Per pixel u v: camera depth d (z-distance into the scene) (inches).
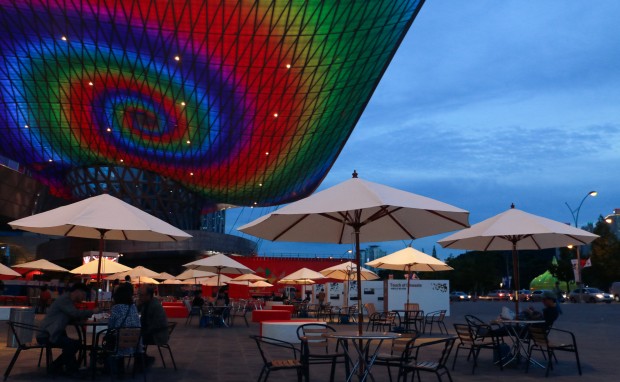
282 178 2827.3
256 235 370.0
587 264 1961.1
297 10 1738.4
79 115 2253.9
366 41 1939.0
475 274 4407.0
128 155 2536.9
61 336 391.9
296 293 2336.4
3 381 374.0
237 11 1732.3
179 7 1715.1
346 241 391.2
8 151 2532.0
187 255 2733.8
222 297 1130.0
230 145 2421.3
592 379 401.7
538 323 475.8
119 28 1809.8
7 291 1851.6
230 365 470.6
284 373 425.7
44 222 423.8
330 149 2684.5
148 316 434.0
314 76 2054.6
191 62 1948.8
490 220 489.4
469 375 419.2
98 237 533.6
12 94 2154.3
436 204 313.1
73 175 2689.5
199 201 2977.4
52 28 1822.1
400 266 907.4
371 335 319.6
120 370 391.2
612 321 1144.8
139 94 2130.9
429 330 896.3
